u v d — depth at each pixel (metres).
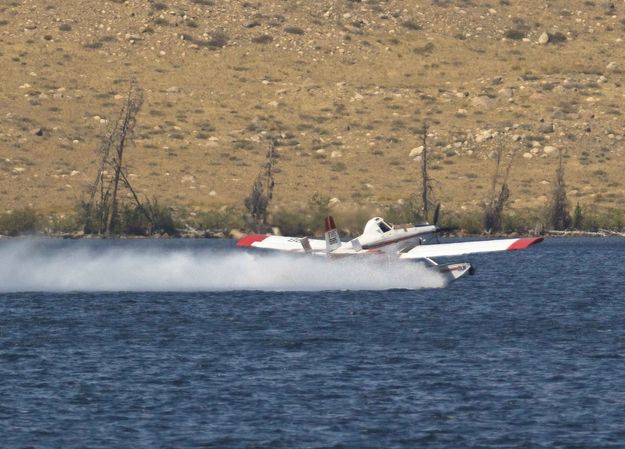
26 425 89.25
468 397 98.31
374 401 96.88
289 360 114.19
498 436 86.69
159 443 84.88
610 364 112.44
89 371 108.38
